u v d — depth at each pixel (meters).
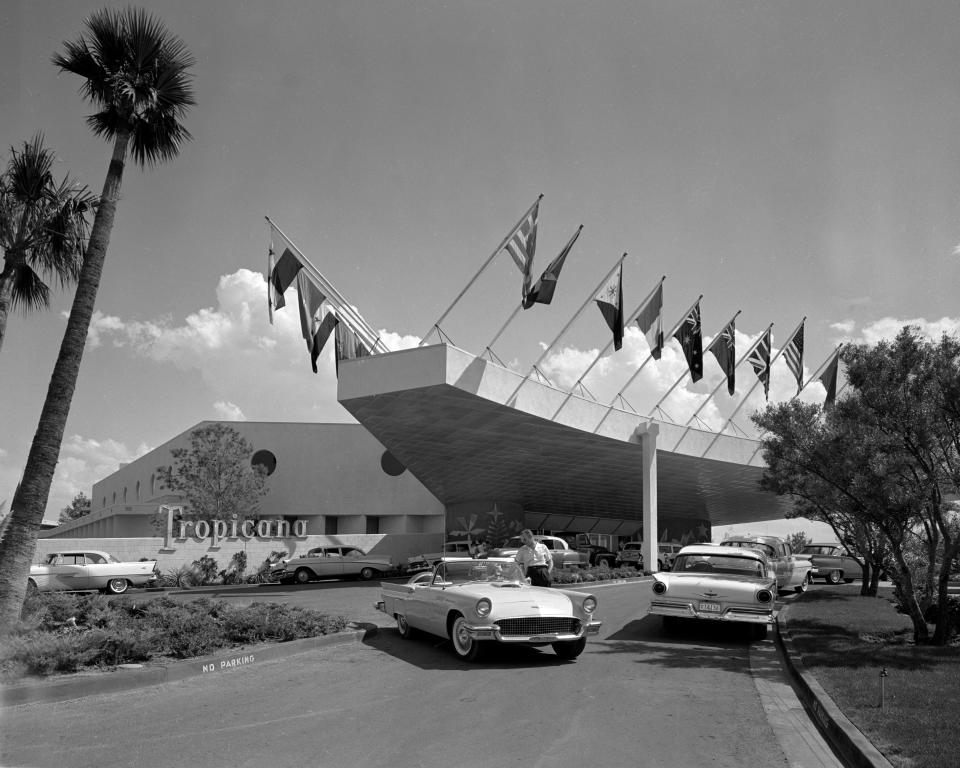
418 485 48.78
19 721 6.58
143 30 12.46
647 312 29.27
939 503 11.59
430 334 25.17
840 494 12.96
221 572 29.94
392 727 6.51
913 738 5.96
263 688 7.99
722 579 12.47
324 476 48.38
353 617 14.09
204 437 37.25
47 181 13.40
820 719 7.04
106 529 49.47
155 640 9.06
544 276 24.45
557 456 35.81
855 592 21.78
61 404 10.95
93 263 11.61
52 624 10.07
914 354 11.23
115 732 6.25
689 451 37.09
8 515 11.27
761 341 35.78
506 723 6.69
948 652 10.31
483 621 9.33
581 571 28.47
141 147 13.30
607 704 7.50
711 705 7.62
